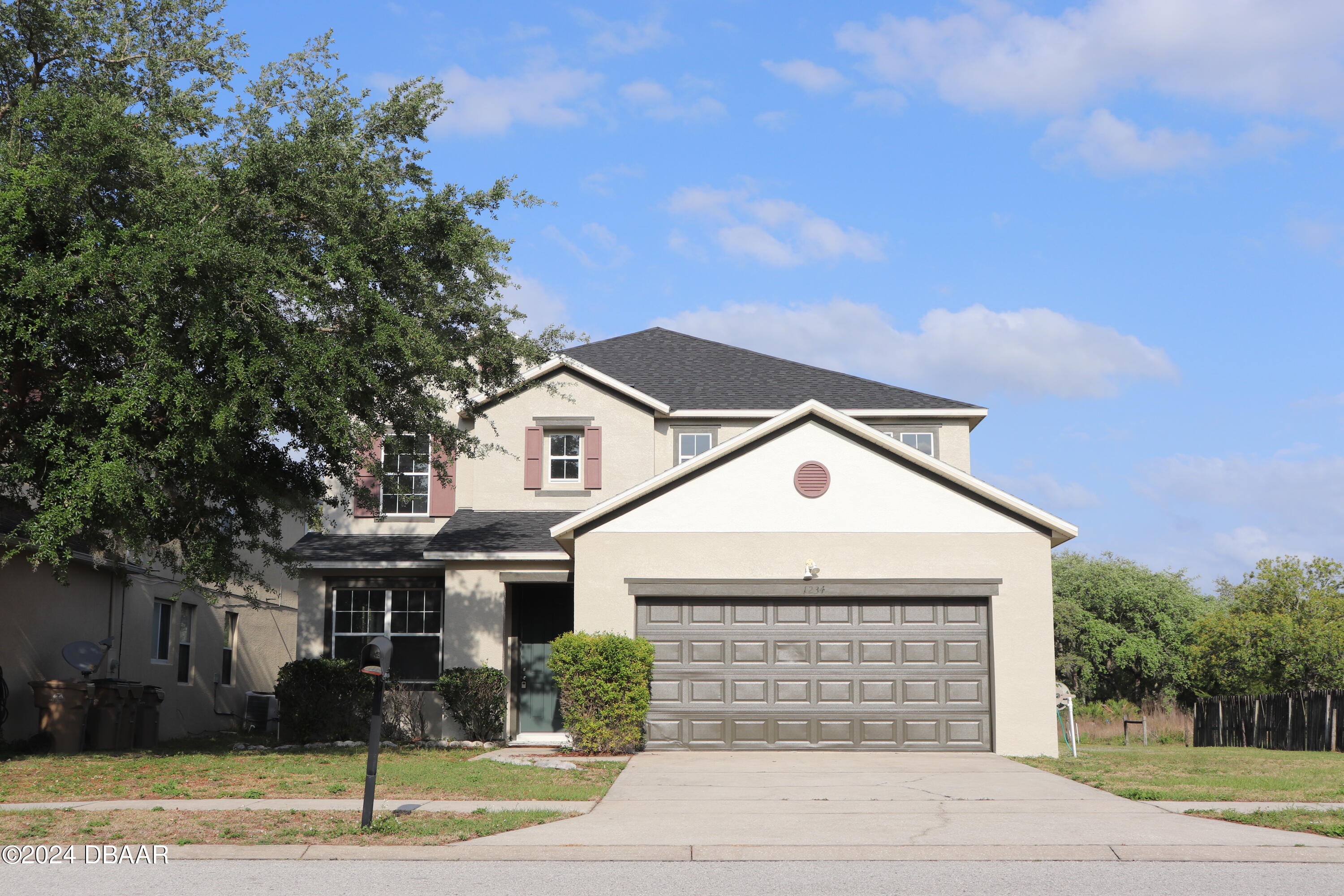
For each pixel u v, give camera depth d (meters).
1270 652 31.02
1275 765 15.67
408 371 15.59
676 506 17.77
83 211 13.84
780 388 23.94
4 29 16.05
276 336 13.83
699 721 17.30
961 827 9.98
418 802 11.14
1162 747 24.41
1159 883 7.76
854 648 17.42
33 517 16.39
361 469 17.45
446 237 15.76
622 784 13.08
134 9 17.92
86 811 10.34
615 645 16.61
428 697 20.55
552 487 22.30
